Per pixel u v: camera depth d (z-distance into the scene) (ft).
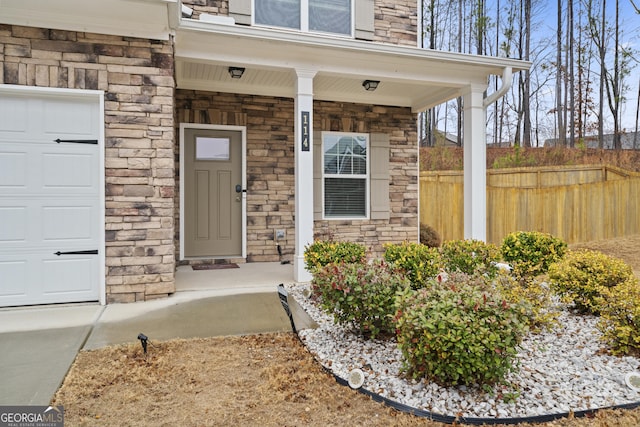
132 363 8.49
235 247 20.99
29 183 12.69
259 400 7.04
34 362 8.47
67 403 6.81
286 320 11.53
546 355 9.12
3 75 12.12
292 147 21.67
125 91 13.10
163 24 13.12
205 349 9.34
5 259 12.53
